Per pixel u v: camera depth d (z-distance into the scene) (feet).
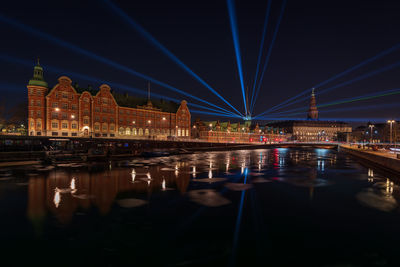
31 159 97.30
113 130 239.50
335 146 388.16
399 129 496.64
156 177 65.10
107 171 75.72
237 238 25.41
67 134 208.85
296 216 32.86
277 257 21.40
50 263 20.26
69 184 53.93
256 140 469.57
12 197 41.96
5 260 20.71
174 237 25.57
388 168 80.69
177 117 304.50
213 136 366.02
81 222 29.94
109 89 237.86
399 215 33.68
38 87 197.57
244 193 46.62
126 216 32.30
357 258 21.43
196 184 55.72
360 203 39.70
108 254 21.88
